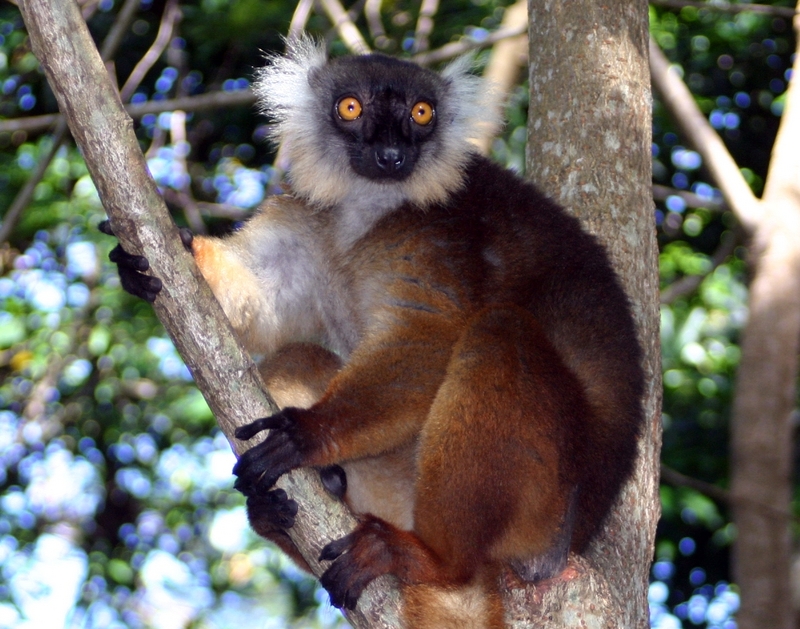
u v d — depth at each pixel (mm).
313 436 5863
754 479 8891
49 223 14594
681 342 13352
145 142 17172
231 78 17609
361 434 6086
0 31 15891
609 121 7543
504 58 11594
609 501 6375
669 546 14766
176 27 14875
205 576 17297
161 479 17141
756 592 8633
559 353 6547
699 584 16109
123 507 17750
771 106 17094
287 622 17203
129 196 5395
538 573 6000
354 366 6387
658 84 10453
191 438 16891
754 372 9156
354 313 7469
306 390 7137
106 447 16578
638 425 6535
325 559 5621
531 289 6746
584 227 7309
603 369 6504
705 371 14469
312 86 7742
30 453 15953
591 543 6547
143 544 17188
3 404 15891
